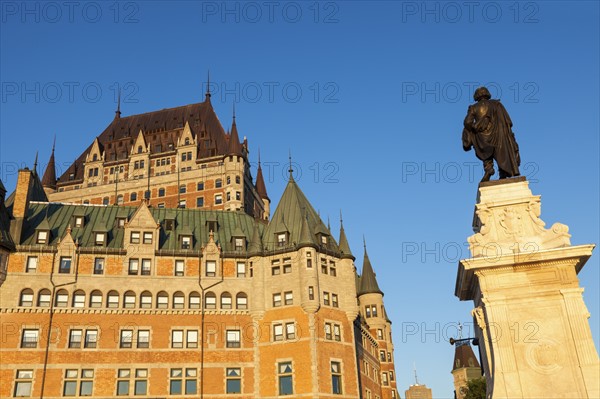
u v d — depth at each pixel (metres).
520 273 19.20
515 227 20.25
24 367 56.09
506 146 21.91
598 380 17.27
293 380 58.97
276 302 63.16
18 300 58.62
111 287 61.44
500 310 18.75
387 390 92.06
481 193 21.39
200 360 60.09
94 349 58.44
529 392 17.62
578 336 17.97
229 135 128.62
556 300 18.66
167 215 71.81
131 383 57.81
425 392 156.62
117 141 133.12
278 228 67.81
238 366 60.59
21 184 65.69
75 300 60.22
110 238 65.81
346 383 61.09
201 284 63.72
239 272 65.31
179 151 124.62
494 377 18.05
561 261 18.98
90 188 124.62
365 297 97.25
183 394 58.47
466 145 22.83
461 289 22.69
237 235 68.69
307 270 63.16
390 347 98.56
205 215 73.81
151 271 63.19
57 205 70.31
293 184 73.88
